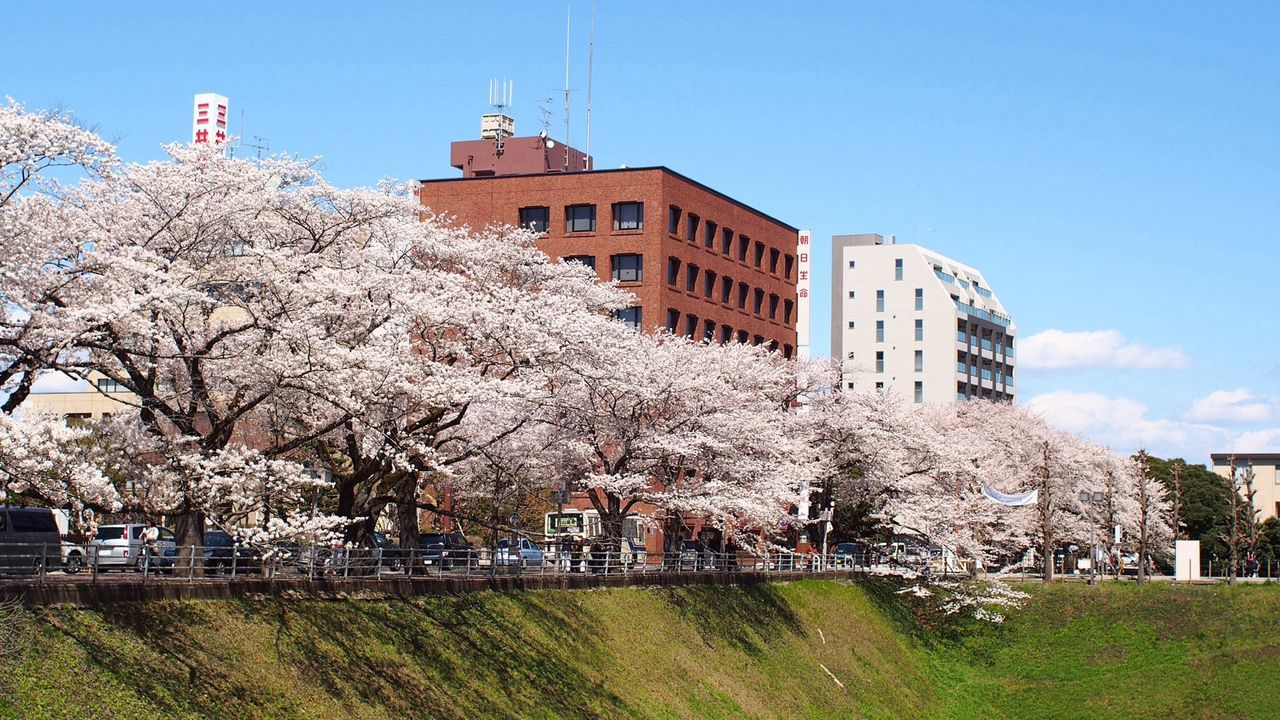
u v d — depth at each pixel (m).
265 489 36.09
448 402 39.62
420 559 46.84
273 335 35.50
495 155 105.69
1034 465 101.94
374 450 39.41
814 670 61.09
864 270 159.12
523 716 41.31
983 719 68.62
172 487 34.53
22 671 28.50
